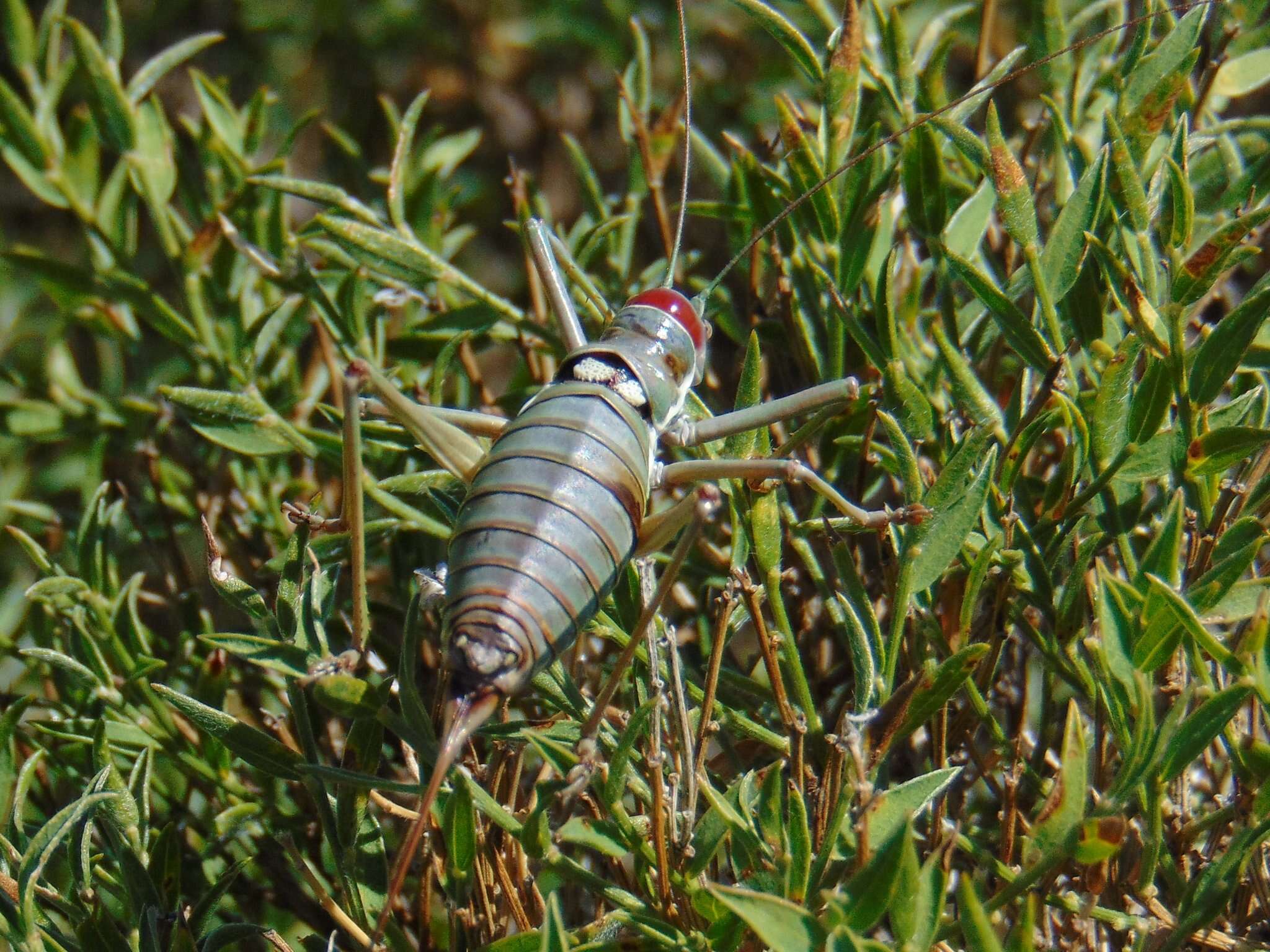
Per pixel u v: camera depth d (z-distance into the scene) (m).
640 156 0.41
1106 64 0.40
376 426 0.39
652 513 0.40
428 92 0.40
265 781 0.38
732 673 0.37
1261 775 0.35
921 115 0.37
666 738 0.36
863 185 0.38
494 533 0.36
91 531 0.39
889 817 0.34
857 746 0.34
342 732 0.39
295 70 0.69
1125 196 0.37
